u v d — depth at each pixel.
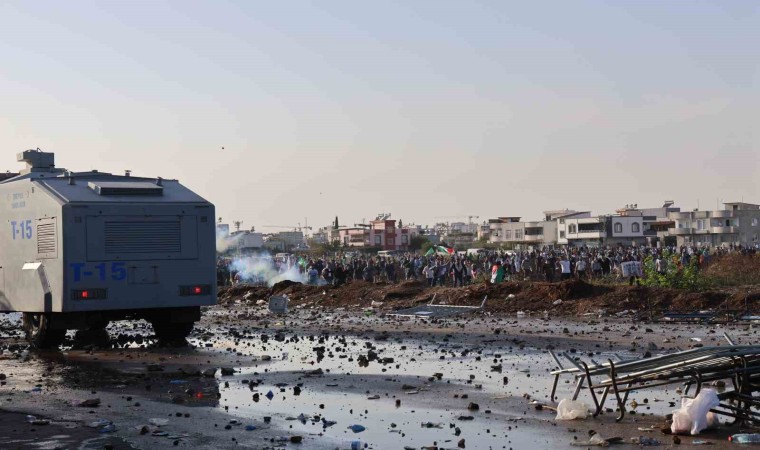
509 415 13.33
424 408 14.12
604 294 34.28
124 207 23.06
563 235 185.25
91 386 17.19
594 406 13.88
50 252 22.92
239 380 17.72
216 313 40.59
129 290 23.08
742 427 11.89
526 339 24.14
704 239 177.38
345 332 28.20
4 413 14.33
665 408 13.50
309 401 15.04
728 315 29.00
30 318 24.75
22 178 25.09
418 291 41.28
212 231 24.09
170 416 13.85
